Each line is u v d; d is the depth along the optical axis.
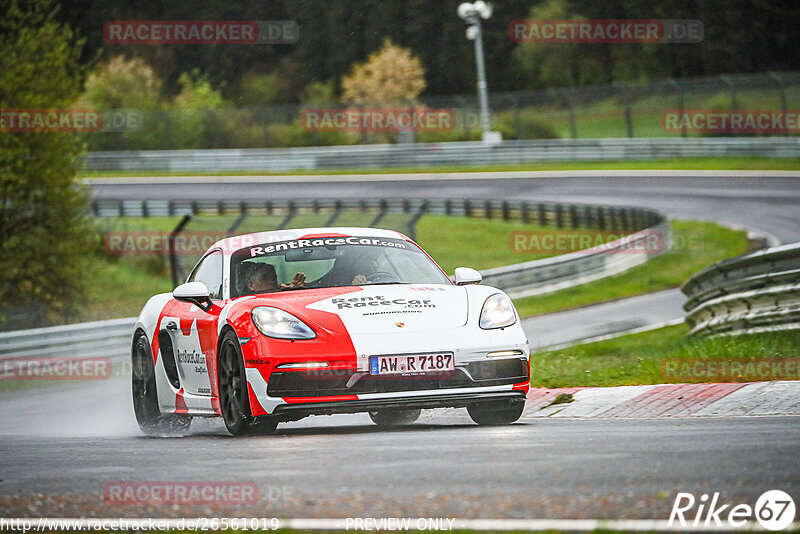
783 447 16.62
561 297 89.12
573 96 191.88
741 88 183.25
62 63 102.31
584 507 12.35
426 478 14.81
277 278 25.59
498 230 132.12
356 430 24.25
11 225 101.50
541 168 174.50
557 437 19.48
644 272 97.88
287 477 15.57
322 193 163.25
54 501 14.59
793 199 136.00
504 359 23.09
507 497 13.12
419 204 138.38
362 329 22.61
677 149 170.62
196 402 25.98
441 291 24.53
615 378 31.58
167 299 29.58
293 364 22.17
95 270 106.56
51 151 102.38
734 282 40.97
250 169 189.38
